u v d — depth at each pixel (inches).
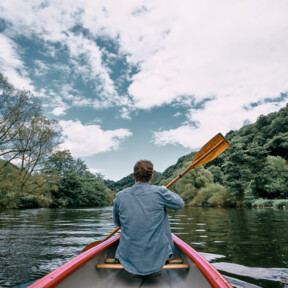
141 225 61.8
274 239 195.0
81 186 1611.7
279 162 1424.7
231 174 1035.9
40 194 994.7
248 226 287.3
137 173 71.1
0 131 717.3
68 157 1512.1
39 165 898.7
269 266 119.9
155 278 66.5
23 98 744.3
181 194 1466.5
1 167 764.0
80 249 165.6
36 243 189.0
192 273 67.2
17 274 112.4
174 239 96.5
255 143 1149.7
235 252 150.1
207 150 127.0
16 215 565.6
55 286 51.3
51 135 848.3
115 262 75.3
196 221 364.2
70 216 539.5
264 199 1085.1
